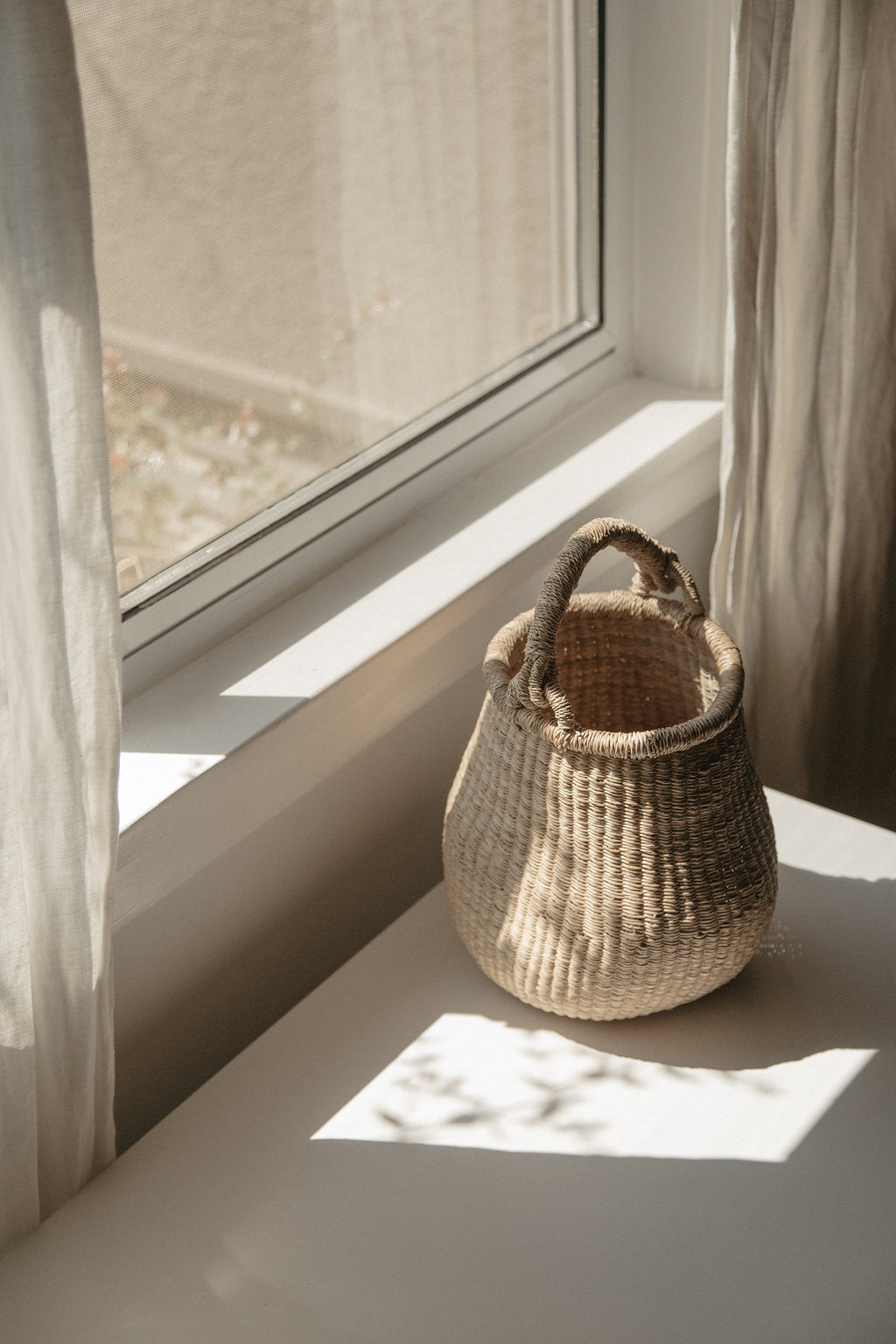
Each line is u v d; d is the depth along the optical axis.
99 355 0.73
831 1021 1.09
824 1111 1.00
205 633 1.17
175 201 1.01
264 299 1.12
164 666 1.14
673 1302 0.87
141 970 1.08
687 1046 1.07
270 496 1.21
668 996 1.05
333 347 1.21
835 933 1.18
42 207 0.67
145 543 1.10
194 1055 1.19
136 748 1.05
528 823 1.02
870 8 1.20
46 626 0.75
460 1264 0.90
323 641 1.18
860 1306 0.86
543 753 1.00
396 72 1.16
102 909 0.87
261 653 1.17
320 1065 1.06
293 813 1.19
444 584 1.24
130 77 0.95
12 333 0.69
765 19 1.12
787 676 1.53
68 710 0.78
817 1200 0.94
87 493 0.75
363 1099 1.03
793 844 1.28
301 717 1.10
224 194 1.05
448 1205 0.94
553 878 1.02
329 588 1.26
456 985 1.14
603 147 1.42
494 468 1.44
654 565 1.11
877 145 1.30
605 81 1.39
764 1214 0.93
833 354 1.34
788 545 1.43
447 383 1.37
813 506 1.41
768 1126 0.99
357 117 1.14
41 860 0.81
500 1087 1.04
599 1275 0.89
